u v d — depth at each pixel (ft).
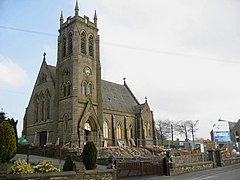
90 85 195.11
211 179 85.40
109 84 250.16
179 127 411.54
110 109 215.51
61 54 199.21
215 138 206.90
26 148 151.84
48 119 194.18
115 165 83.92
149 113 247.29
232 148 225.56
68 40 197.57
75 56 188.44
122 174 84.94
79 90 185.68
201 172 112.16
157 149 191.01
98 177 74.90
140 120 234.58
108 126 210.18
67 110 181.88
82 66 192.34
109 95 233.96
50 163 75.31
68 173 66.69
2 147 63.10
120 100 240.94
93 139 183.01
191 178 89.81
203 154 139.23
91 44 204.54
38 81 212.23
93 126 187.42
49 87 200.34
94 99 195.00
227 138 205.05
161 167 101.71
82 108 184.24
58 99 191.11
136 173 90.22
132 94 264.31
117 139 213.87
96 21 210.59
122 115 225.56
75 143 169.37
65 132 178.81
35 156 138.00
